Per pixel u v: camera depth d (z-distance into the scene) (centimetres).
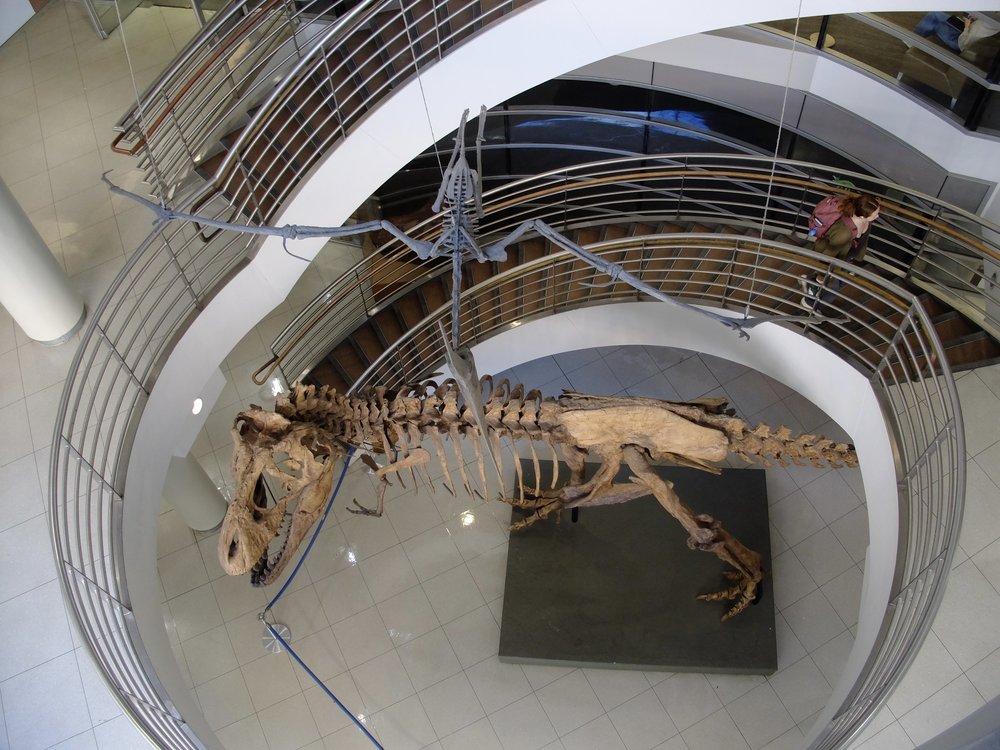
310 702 877
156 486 693
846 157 891
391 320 904
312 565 950
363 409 734
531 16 629
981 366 780
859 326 799
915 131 822
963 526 712
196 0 916
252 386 933
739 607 880
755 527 942
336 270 990
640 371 1077
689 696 879
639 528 954
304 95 747
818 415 1023
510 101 964
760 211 990
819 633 898
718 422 757
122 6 1014
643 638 892
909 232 880
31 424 739
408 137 692
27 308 742
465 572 948
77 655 670
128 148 908
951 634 671
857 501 965
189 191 777
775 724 858
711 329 864
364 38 734
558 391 1071
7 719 654
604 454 795
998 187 811
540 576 928
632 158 816
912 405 755
